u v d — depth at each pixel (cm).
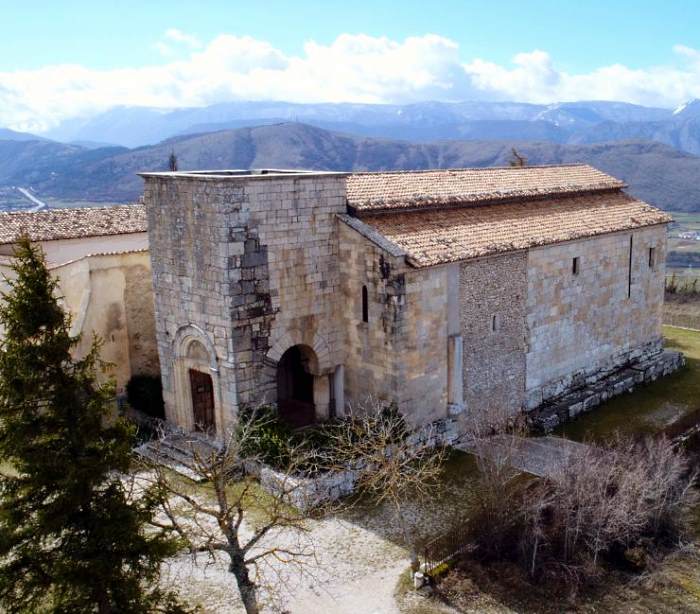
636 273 3853
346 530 2316
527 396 3284
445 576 2062
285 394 3391
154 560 1578
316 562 1981
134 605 1578
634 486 2238
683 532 2367
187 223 2706
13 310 1497
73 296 3088
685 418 3094
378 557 2167
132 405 3278
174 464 2731
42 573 1535
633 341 3944
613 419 3300
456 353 2883
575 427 3209
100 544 1522
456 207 3203
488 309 3014
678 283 6769
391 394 2742
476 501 2372
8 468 2534
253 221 2614
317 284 2817
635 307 3903
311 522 2366
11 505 1509
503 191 3431
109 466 1565
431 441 2819
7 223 3828
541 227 3288
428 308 2769
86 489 1512
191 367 2892
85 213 4178
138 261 3331
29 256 1527
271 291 2700
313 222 2770
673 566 2209
